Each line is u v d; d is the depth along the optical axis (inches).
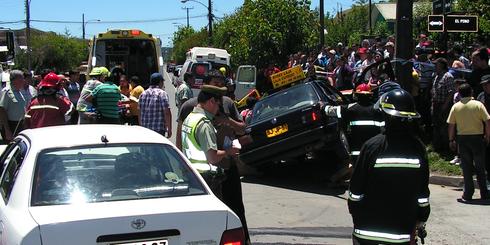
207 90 222.2
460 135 331.9
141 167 171.9
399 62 411.8
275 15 946.7
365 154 153.0
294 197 352.5
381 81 409.1
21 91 371.9
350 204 156.1
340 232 277.1
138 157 175.9
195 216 151.3
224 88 225.8
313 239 265.7
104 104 402.9
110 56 755.4
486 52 399.2
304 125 372.5
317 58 736.3
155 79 399.2
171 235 148.5
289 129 376.5
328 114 365.4
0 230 155.8
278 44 942.4
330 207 327.0
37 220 142.3
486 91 354.9
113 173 167.3
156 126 396.5
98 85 406.9
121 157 174.6
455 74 432.8
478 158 331.3
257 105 411.8
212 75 243.9
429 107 469.1
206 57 948.0
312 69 580.1
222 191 230.8
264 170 421.4
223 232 154.2
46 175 161.9
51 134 185.9
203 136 214.7
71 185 159.9
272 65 783.7
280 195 358.0
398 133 149.8
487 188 341.7
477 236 267.9
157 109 395.5
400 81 411.2
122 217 144.4
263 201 342.0
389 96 152.4
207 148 214.4
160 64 750.5
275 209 322.7
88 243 141.5
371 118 349.4
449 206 323.9
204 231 151.9
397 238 150.4
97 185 161.5
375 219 152.1
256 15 954.1
